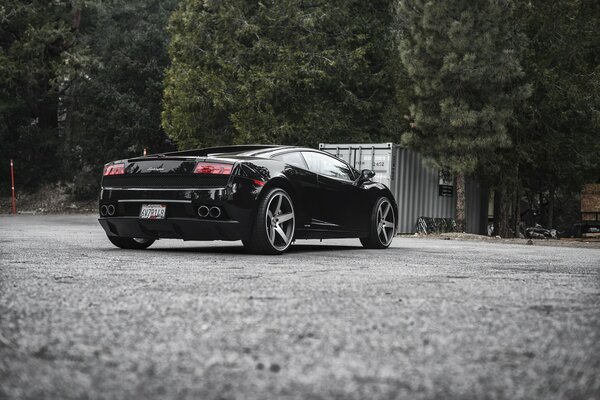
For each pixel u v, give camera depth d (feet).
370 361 7.70
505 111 55.26
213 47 75.25
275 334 9.18
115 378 6.83
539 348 8.48
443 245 37.09
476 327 9.84
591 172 69.15
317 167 28.37
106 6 108.78
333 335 9.16
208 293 13.29
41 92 108.06
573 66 64.95
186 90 76.69
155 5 110.93
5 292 13.01
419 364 7.59
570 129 65.16
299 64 73.97
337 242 37.83
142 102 104.58
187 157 24.77
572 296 13.47
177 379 6.82
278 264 20.99
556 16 63.16
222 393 6.33
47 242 31.65
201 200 24.34
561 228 87.45
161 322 9.98
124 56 102.89
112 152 106.22
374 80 76.28
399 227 56.65
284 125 71.56
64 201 106.11
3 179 109.09
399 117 71.00
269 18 74.54
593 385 6.78
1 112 104.53
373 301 12.39
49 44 103.50
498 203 70.13
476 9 54.70
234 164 24.53
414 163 58.08
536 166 64.44
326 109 74.08
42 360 7.57
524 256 27.43
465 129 54.90
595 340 9.02
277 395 6.30
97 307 11.30
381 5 77.87
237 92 74.18
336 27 76.33
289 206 25.99
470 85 55.77
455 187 62.44
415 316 10.75
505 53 54.24
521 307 11.84
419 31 56.24
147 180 25.34
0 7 98.78
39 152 110.32
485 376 7.08
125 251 25.90
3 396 6.16
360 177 30.73
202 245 31.68
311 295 13.15
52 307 11.23
